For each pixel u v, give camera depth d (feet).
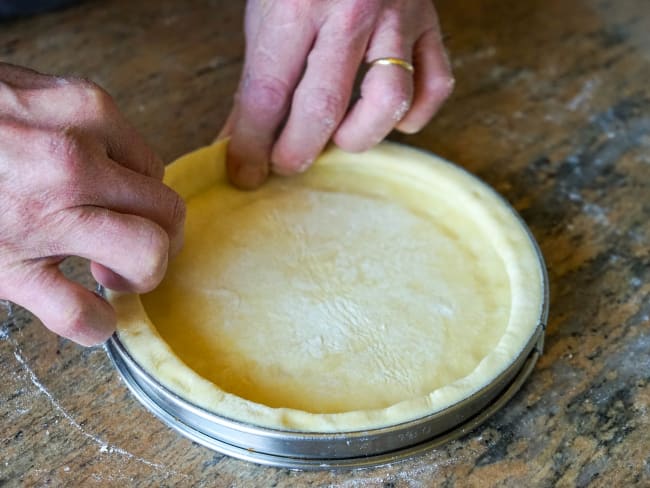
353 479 1.21
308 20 1.39
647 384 1.33
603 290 1.45
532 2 2.07
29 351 1.34
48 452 1.23
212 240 1.43
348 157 1.55
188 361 1.27
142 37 1.90
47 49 1.84
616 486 1.22
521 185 1.62
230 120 1.58
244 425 1.18
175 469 1.22
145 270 1.19
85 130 1.17
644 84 1.85
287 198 1.51
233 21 1.96
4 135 1.12
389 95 1.40
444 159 1.54
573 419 1.28
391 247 1.43
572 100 1.81
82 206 1.15
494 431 1.27
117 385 1.30
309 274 1.39
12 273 1.16
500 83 1.84
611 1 2.08
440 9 2.03
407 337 1.31
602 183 1.63
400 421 1.19
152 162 1.27
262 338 1.30
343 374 1.27
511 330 1.28
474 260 1.42
